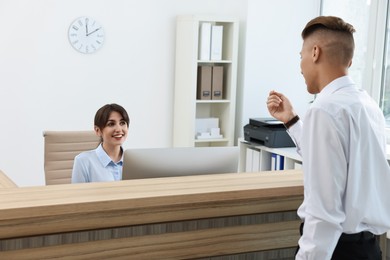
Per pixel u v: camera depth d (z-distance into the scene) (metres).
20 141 4.75
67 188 1.81
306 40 1.76
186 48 4.97
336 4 5.00
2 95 4.64
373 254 1.70
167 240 1.83
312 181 1.57
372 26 4.39
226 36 5.18
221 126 5.33
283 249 2.06
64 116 4.87
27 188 1.79
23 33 4.64
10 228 1.59
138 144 5.18
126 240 1.77
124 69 5.04
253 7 5.03
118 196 1.71
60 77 4.81
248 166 4.88
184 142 5.09
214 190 1.84
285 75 5.23
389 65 4.33
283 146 4.51
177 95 5.17
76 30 4.80
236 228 1.95
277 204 2.00
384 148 1.74
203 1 5.24
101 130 2.85
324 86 1.73
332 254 1.68
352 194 1.58
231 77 5.07
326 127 1.55
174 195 1.75
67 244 1.69
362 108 1.62
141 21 5.04
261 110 5.20
